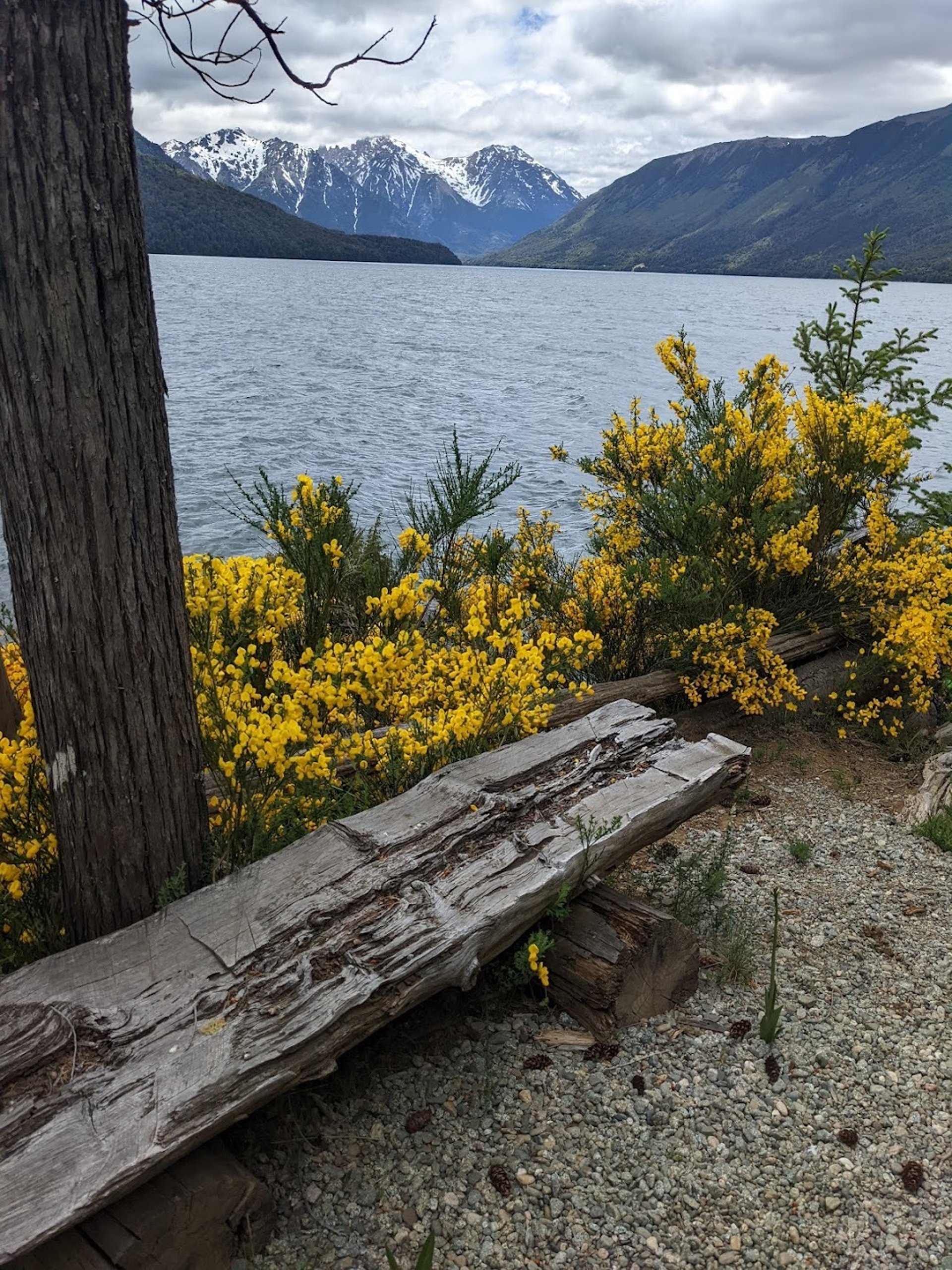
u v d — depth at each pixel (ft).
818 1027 10.68
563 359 152.05
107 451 7.36
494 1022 10.34
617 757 11.99
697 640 18.54
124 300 7.26
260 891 8.77
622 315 296.30
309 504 16.48
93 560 7.50
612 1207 8.21
